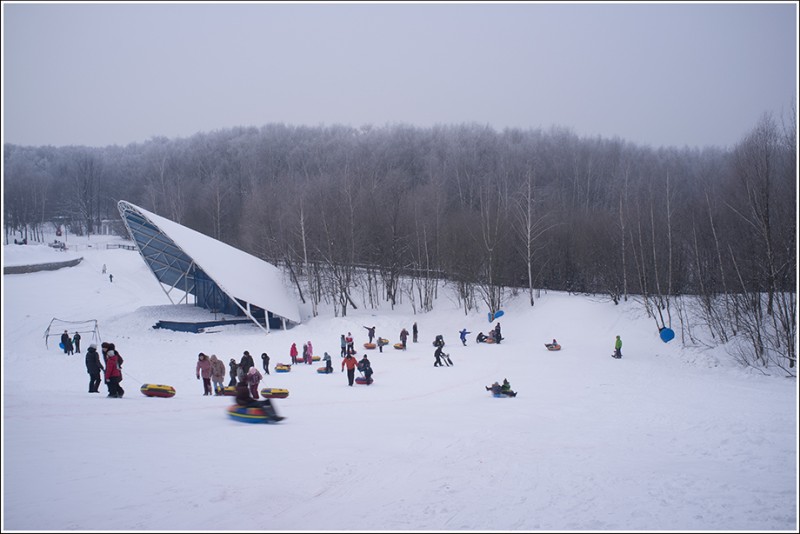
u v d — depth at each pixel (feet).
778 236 109.60
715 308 116.47
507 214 178.70
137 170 474.49
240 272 155.53
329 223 174.70
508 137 434.71
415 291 187.52
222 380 74.69
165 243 162.81
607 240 159.94
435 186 236.02
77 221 456.04
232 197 313.73
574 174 335.06
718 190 160.15
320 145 423.23
